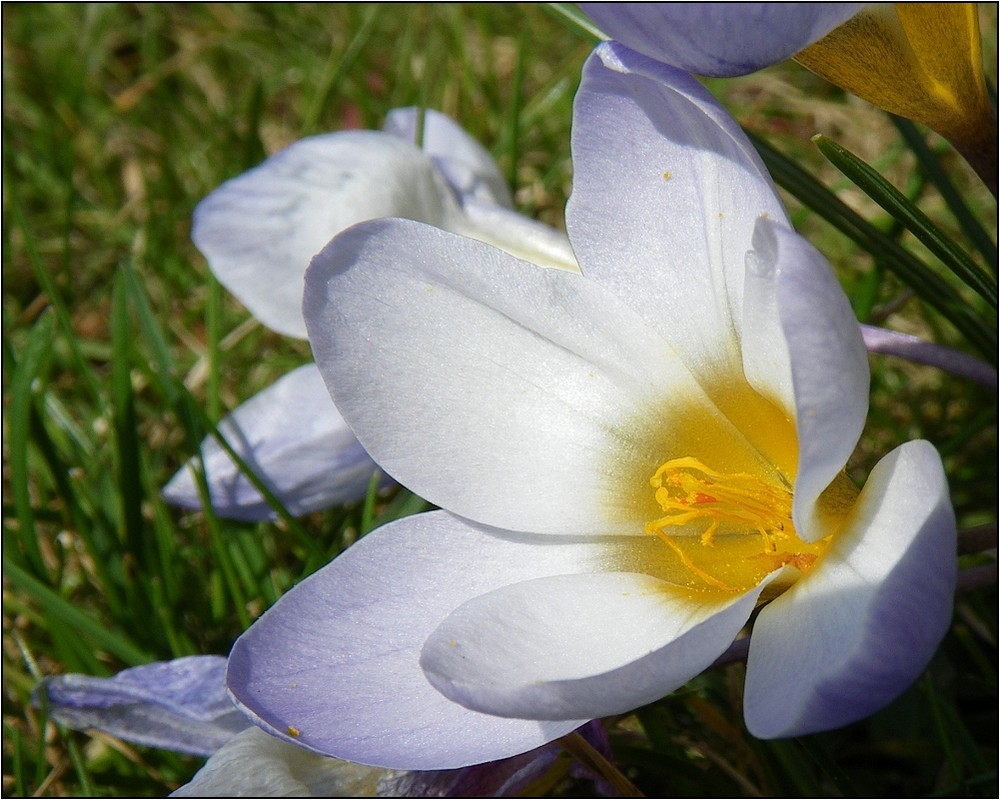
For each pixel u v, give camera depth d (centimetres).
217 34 30
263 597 18
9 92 28
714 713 15
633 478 13
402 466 13
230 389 22
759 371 12
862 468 19
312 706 12
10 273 24
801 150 26
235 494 18
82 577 18
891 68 13
